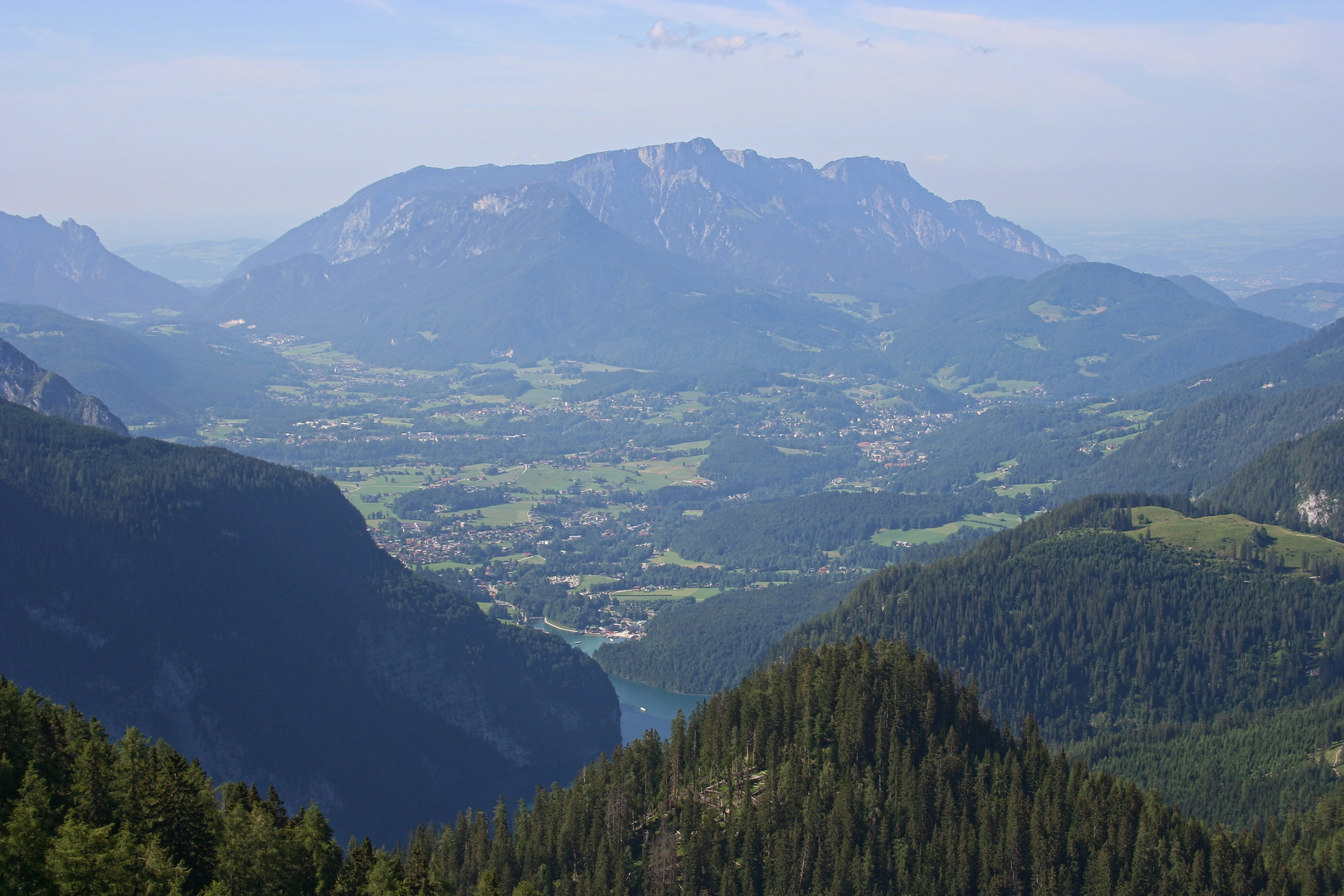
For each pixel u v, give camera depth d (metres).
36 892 175.00
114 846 186.62
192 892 191.38
